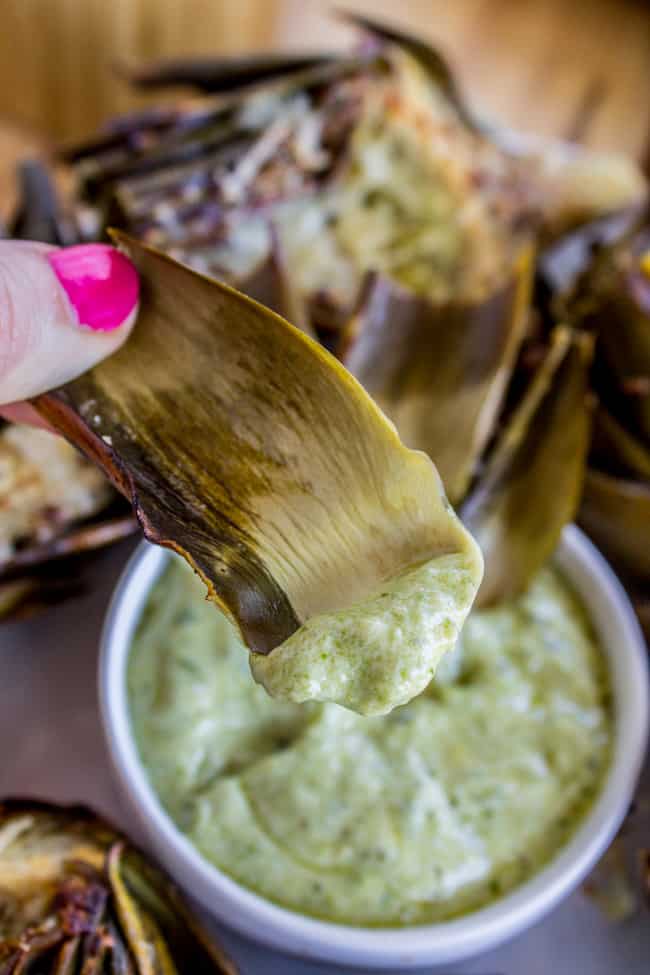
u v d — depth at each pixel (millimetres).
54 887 212
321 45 400
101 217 281
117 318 174
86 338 175
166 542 162
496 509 250
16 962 200
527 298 260
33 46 385
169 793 220
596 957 235
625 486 263
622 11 430
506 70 406
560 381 255
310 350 161
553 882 215
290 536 167
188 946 214
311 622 161
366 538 165
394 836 216
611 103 405
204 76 323
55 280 174
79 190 293
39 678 258
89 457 180
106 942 205
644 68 417
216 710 228
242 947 229
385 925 211
